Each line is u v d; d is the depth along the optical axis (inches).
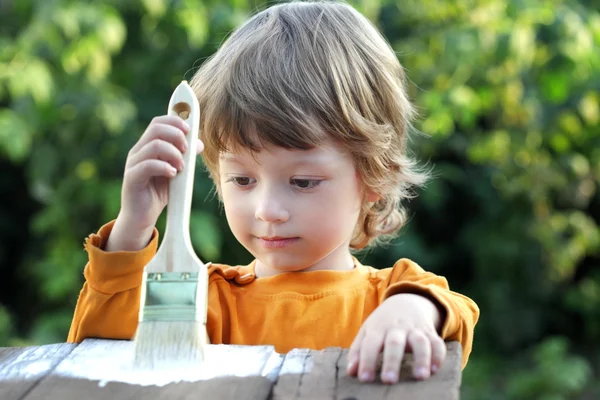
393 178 94.6
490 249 287.9
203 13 227.0
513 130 266.4
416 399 61.6
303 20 90.9
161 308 70.9
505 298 292.2
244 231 85.4
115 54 245.0
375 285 90.1
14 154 218.4
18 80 212.5
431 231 300.0
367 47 91.7
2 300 294.8
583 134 284.0
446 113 232.2
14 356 74.7
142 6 227.0
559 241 290.7
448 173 279.9
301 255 85.3
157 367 69.6
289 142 81.6
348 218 86.3
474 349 296.4
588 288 306.8
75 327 84.0
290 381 66.3
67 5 217.3
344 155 85.0
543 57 244.4
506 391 275.7
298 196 83.3
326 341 86.4
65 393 66.0
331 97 85.3
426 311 69.5
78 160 237.3
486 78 246.4
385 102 91.8
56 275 240.7
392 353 64.8
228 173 85.4
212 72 90.6
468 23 240.4
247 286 91.2
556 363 269.7
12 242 295.1
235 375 68.2
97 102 225.8
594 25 249.3
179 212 74.3
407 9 256.2
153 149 75.7
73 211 239.9
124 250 81.1
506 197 286.0
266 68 85.9
